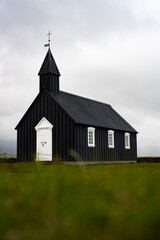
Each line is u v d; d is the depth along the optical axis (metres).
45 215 1.20
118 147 32.66
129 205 1.24
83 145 26.42
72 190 1.71
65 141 25.97
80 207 1.29
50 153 26.73
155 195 1.45
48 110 27.41
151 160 35.31
